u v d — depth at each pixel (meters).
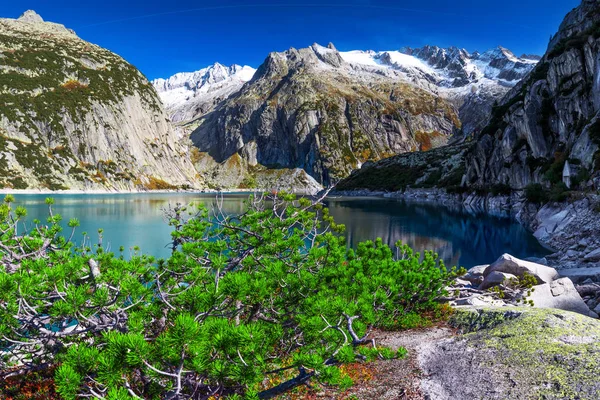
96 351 5.44
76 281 8.39
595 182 55.78
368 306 8.52
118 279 7.64
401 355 7.97
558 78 102.94
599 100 78.94
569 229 49.06
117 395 5.12
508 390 9.25
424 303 17.28
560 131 97.50
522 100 119.38
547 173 79.44
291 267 11.12
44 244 10.19
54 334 7.77
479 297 20.36
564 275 24.91
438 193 169.12
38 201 125.25
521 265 22.86
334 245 12.85
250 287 7.73
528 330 11.98
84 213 89.50
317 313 8.39
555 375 9.29
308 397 10.22
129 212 93.12
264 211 13.10
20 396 9.30
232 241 12.95
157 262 10.80
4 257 9.85
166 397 6.66
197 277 9.13
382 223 76.75
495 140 129.00
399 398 9.96
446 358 11.88
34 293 7.31
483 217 88.69
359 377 11.44
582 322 12.06
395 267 14.94
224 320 6.33
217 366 5.94
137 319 7.02
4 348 8.08
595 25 97.00
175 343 5.59
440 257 44.50
